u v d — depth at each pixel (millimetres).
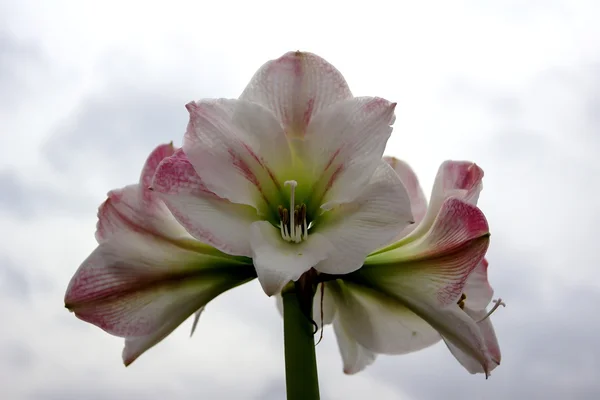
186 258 675
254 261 620
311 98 670
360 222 638
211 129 644
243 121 653
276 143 659
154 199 674
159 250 671
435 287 652
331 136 654
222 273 677
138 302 663
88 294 653
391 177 642
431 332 717
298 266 612
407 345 723
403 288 667
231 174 644
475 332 638
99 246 663
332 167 653
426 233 678
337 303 729
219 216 641
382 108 645
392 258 676
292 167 667
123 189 677
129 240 667
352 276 678
